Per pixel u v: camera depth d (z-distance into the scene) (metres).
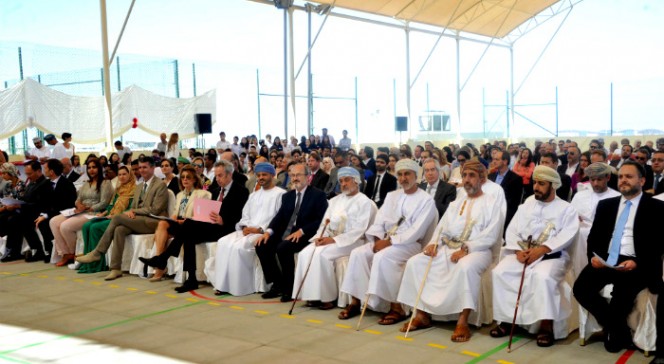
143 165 8.12
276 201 7.09
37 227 8.96
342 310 6.14
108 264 8.27
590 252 5.02
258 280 6.96
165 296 6.86
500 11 25.61
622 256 4.83
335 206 6.52
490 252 5.53
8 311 6.29
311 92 20.69
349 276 5.87
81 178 11.60
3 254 9.33
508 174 7.81
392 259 5.75
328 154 14.30
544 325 4.98
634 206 4.88
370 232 6.10
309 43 20.23
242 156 15.10
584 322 4.91
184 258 7.20
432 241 5.71
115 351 4.98
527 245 5.24
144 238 7.85
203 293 7.00
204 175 10.84
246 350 4.95
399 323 5.67
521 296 5.02
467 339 5.12
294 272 6.56
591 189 6.40
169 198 8.12
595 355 4.70
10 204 9.11
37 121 15.15
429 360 4.64
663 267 4.54
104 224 8.24
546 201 5.33
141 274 7.84
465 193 5.89
